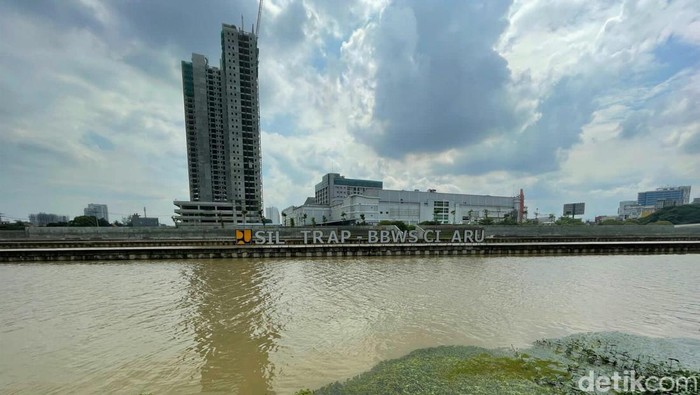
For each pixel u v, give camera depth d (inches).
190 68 5177.2
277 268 1311.5
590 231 2566.4
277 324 624.1
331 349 507.5
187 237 2167.8
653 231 2568.9
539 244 1851.6
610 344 517.0
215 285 974.4
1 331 592.4
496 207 6122.1
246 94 5251.0
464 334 571.2
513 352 488.4
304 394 360.5
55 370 442.3
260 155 5428.2
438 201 5664.4
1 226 3117.6
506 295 848.9
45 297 835.4
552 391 359.3
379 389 371.6
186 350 505.4
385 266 1373.0
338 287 945.5
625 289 929.5
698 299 816.9
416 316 671.1
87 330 593.6
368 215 4990.2
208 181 5172.2
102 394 382.6
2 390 392.5
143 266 1362.0
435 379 394.0
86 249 1520.7
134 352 498.3
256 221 4992.6
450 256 1736.0
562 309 723.4
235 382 406.9
